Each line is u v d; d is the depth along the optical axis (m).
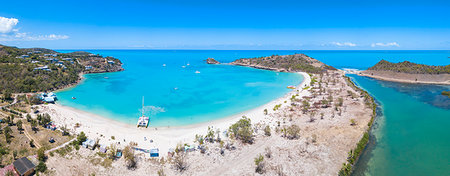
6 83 136.00
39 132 75.69
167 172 59.84
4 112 93.31
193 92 151.38
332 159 65.12
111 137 77.12
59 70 187.25
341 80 188.38
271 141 75.62
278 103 119.06
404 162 65.12
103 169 59.56
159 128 88.62
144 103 122.88
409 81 191.75
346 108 107.88
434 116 101.56
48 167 58.22
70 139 73.25
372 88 164.38
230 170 60.88
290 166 62.09
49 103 116.06
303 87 163.88
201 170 60.91
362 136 78.69
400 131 85.62
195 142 75.50
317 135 79.31
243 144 73.88
